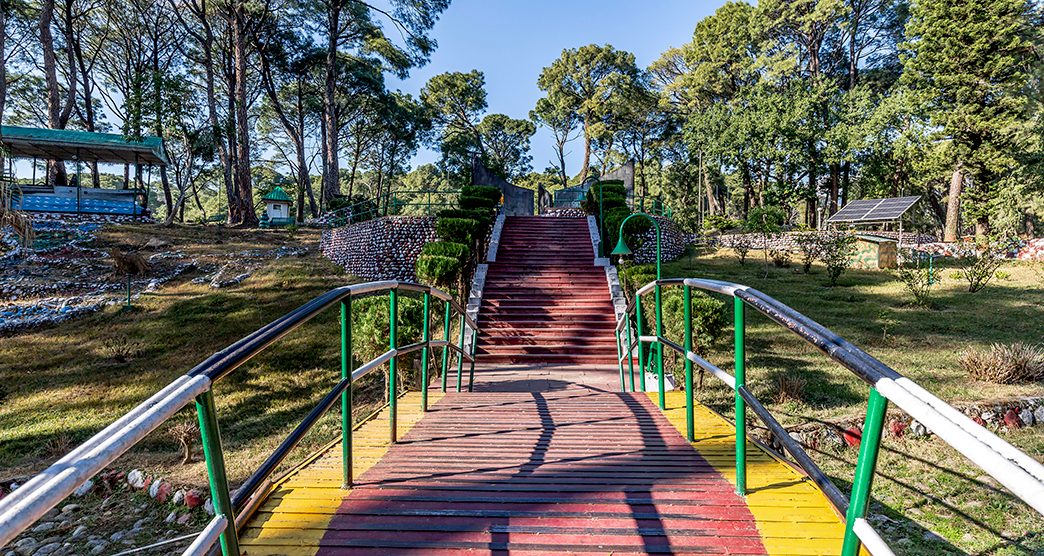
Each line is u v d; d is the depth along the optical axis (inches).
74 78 1206.3
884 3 1492.4
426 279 496.4
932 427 43.6
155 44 1424.7
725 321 378.9
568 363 425.4
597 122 2075.5
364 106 1785.2
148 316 594.6
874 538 52.1
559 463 124.3
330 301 97.6
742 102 1561.3
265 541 84.7
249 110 1764.3
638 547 82.4
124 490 280.8
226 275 739.4
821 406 339.6
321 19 1418.6
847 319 548.1
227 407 396.5
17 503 34.3
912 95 1017.5
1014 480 34.1
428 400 217.9
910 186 1423.5
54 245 815.7
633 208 910.4
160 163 1131.9
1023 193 917.8
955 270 782.5
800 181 1466.5
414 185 3078.2
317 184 2573.8
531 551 81.7
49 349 510.0
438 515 93.4
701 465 121.0
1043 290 647.1
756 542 83.4
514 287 560.4
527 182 2583.7
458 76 2082.9
